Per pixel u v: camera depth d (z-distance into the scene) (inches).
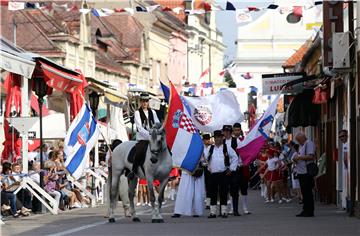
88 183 1729.8
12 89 1477.6
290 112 1956.2
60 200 1515.7
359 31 1243.8
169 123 1311.5
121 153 1248.8
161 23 4628.4
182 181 1342.3
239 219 1280.8
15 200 1331.2
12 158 1485.0
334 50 1298.0
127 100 2065.7
